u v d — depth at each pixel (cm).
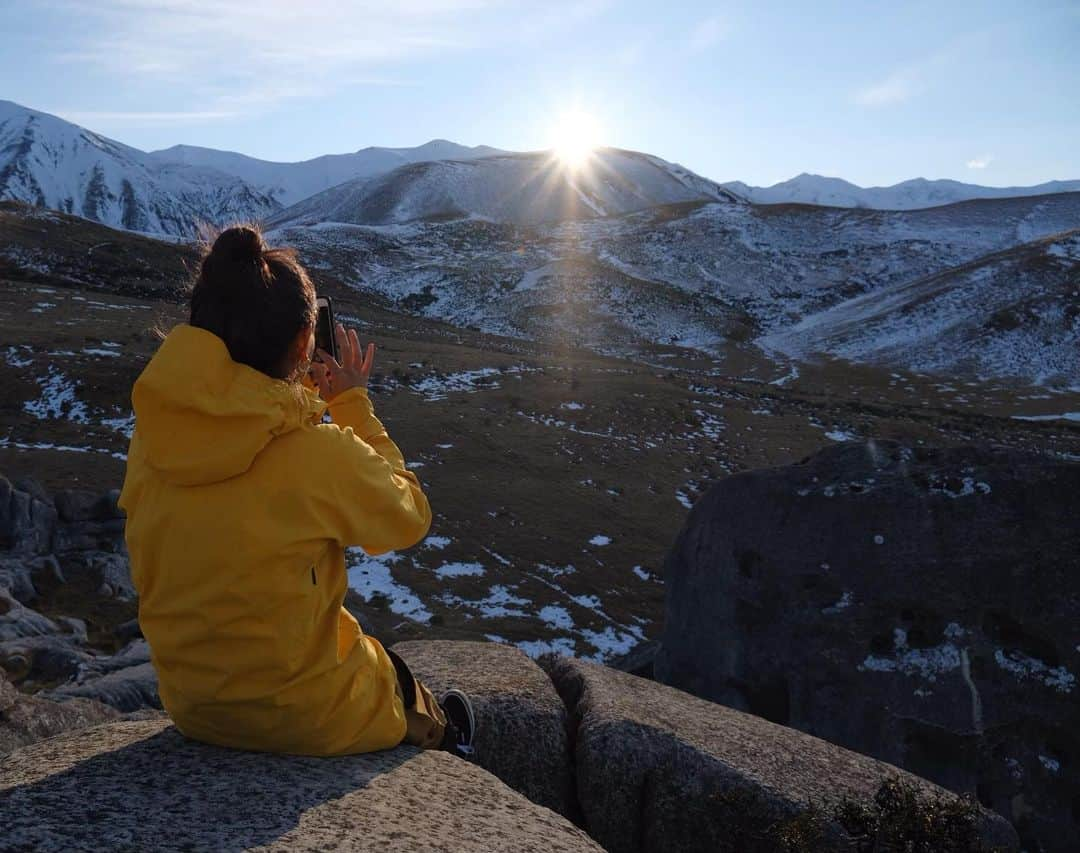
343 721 213
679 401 6581
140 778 197
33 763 209
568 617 3116
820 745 394
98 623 2123
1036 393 8312
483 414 5775
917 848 302
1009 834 377
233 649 191
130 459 204
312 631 198
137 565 196
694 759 351
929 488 907
